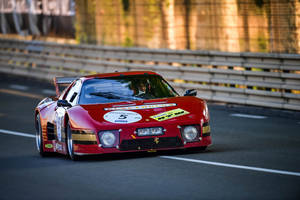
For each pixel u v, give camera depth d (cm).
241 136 3762
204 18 5922
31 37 8638
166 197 2088
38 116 3531
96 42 7531
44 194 2242
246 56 5088
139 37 6894
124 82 3192
